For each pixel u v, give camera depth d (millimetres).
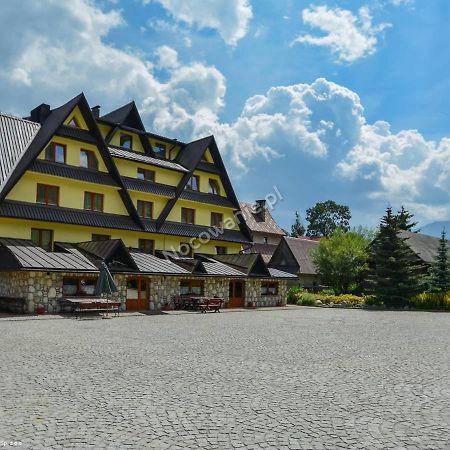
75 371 9453
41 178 28562
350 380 8984
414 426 6219
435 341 15523
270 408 6973
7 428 5965
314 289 52438
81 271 24812
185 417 6488
